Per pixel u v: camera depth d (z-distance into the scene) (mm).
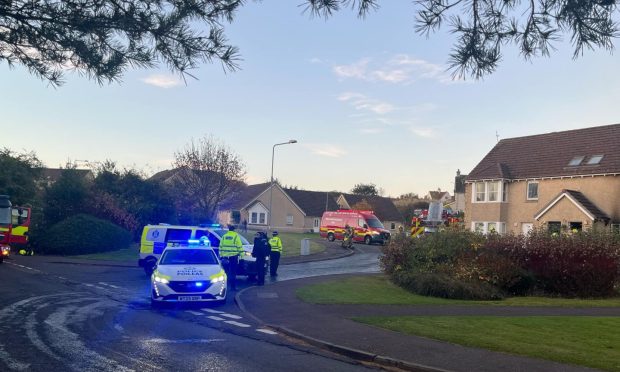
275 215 71062
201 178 42781
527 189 35938
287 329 10352
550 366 7605
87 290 16250
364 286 17578
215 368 7508
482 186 38438
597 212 30953
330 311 12617
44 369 7215
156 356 8109
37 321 10781
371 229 44562
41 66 6418
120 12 5992
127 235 34094
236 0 5969
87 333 9727
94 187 36625
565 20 4824
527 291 17125
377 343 9086
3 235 26109
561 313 12984
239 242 17312
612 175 31219
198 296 13328
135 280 19328
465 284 16000
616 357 8117
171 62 6238
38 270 22359
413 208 81938
